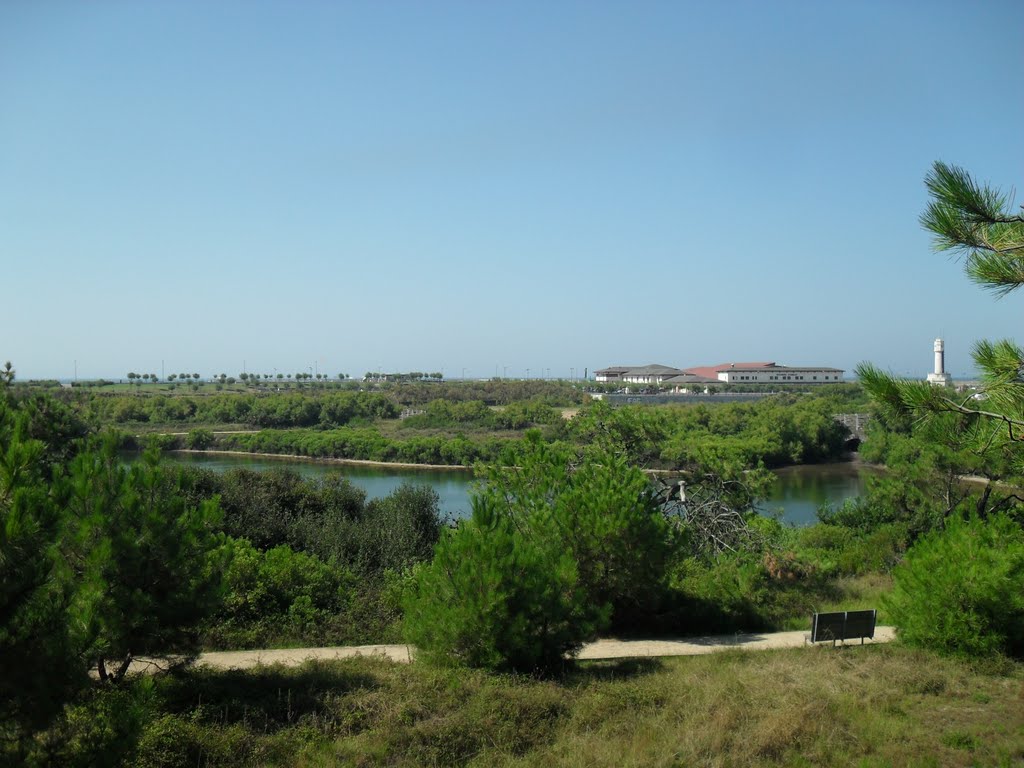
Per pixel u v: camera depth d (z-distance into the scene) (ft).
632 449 72.33
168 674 29.30
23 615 17.51
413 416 252.42
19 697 17.17
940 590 36.96
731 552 60.59
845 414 210.79
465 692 28.96
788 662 35.42
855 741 26.08
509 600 32.58
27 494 17.54
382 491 142.82
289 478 77.77
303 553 54.03
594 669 35.88
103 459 26.81
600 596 43.39
